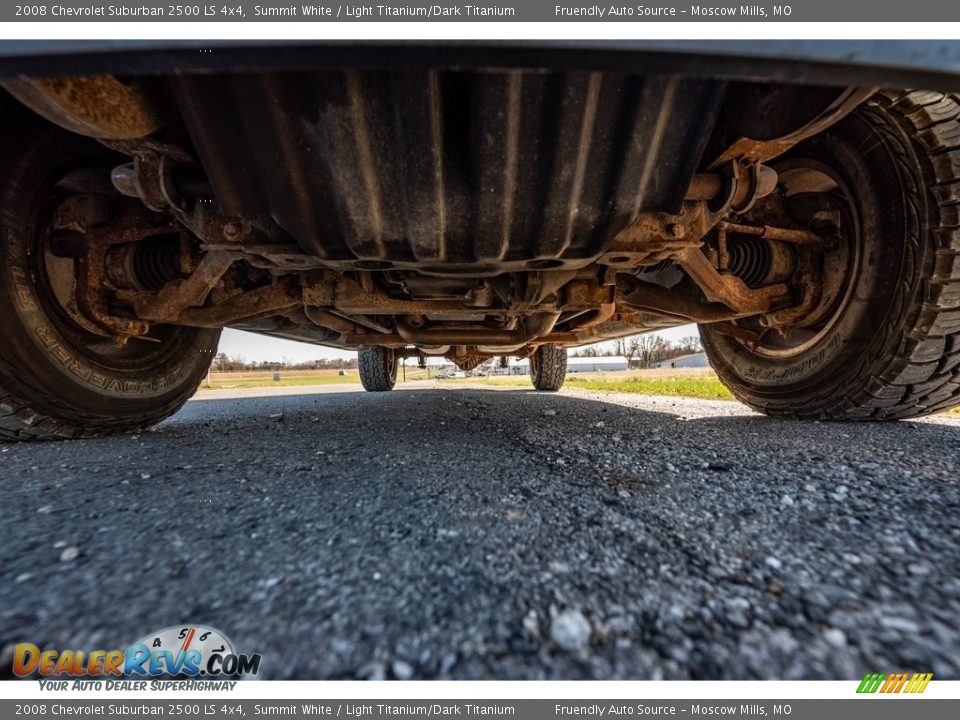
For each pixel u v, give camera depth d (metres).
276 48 0.62
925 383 1.67
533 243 1.23
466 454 1.50
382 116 1.03
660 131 1.10
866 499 0.95
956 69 0.62
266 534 0.83
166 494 1.07
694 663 0.50
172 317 1.85
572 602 0.60
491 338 2.46
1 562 0.71
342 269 1.49
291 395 6.39
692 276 1.76
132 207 1.83
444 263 1.28
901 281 1.56
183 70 0.65
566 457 1.42
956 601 0.59
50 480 1.20
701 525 0.85
